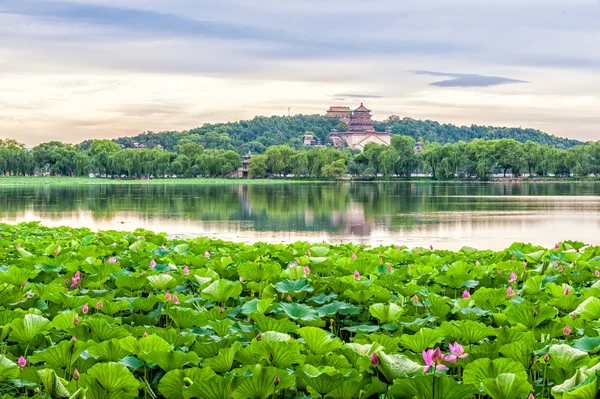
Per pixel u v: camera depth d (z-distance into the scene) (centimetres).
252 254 1226
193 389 489
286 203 6044
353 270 1074
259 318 663
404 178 16312
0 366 534
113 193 8244
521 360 577
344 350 580
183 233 3338
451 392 466
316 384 501
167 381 516
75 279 945
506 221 3981
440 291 965
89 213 4734
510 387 484
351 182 14512
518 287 1045
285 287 891
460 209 5128
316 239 3062
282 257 1227
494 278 995
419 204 5825
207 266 1173
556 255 1282
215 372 557
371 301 854
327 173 15050
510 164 14450
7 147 18875
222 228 3616
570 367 557
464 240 2989
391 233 3341
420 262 1196
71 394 510
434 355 500
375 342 587
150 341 573
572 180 14675
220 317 767
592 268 1128
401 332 720
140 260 1206
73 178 17438
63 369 572
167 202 6175
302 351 611
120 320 719
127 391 509
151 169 16350
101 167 17050
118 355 576
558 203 5897
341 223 3916
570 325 704
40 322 638
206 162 16412
